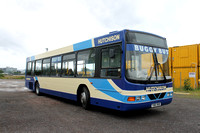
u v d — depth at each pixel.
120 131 4.41
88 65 7.09
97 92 6.43
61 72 9.22
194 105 7.91
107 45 6.18
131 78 5.25
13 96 11.41
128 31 5.64
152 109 7.11
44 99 10.16
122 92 5.28
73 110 7.03
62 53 9.27
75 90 7.77
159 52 6.16
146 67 5.64
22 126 4.87
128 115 6.14
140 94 5.28
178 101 8.98
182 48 14.11
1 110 6.96
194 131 4.37
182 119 5.52
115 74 5.66
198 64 13.27
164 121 5.31
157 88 5.73
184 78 13.79
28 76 14.22
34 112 6.62
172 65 14.63
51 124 5.05
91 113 6.48
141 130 4.47
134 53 5.50
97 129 4.58
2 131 4.46
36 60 12.77
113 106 5.63
